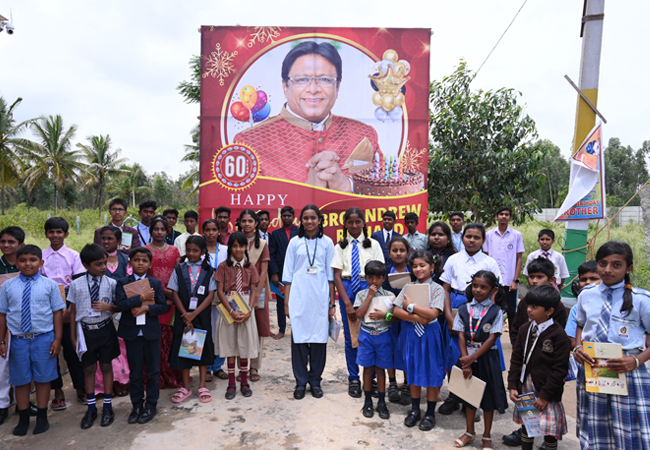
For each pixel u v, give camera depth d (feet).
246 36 20.80
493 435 10.46
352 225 13.09
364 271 12.38
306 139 21.03
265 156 20.99
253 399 12.51
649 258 25.55
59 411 11.89
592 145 17.07
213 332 13.61
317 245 13.17
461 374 9.92
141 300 11.08
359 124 21.06
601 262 8.03
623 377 7.50
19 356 10.30
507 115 25.09
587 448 8.04
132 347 11.10
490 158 24.50
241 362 12.93
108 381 11.10
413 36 20.97
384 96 21.06
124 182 142.82
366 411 11.36
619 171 151.64
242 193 20.98
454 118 25.21
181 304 12.59
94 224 82.07
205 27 20.79
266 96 20.94
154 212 16.80
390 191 21.15
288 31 20.85
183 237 16.39
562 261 15.80
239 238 12.82
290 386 13.61
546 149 24.67
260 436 10.20
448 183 26.25
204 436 10.22
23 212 87.97
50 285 10.84
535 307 8.87
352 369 13.04
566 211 17.61
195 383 14.05
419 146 21.08
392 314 11.23
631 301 7.76
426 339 10.75
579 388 8.48
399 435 10.33
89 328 10.93
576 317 8.84
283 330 19.30
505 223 16.20
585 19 17.42
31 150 87.97
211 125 20.85
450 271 12.56
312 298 12.86
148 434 10.35
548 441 8.93
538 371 8.87
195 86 46.50
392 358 11.52
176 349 12.44
